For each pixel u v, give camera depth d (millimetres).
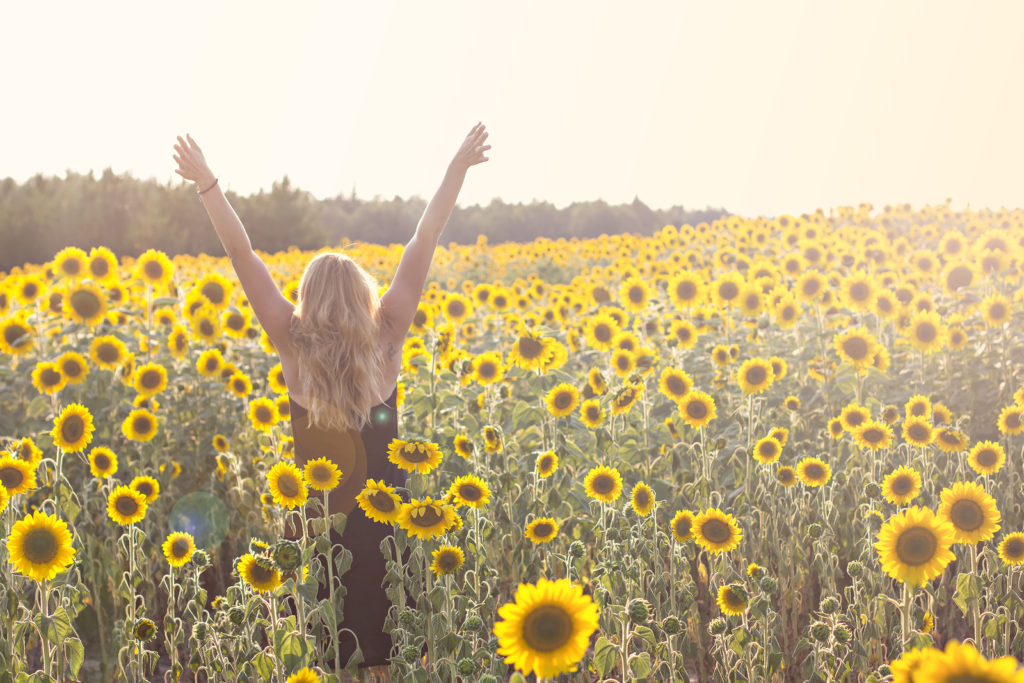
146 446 5062
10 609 3205
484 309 9406
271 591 2963
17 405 5785
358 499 3072
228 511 5625
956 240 9625
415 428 4723
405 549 3385
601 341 5961
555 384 4562
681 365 6246
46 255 49562
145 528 4605
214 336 6625
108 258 6312
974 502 3086
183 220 51156
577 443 4574
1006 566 3711
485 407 4773
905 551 2668
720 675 3557
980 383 5902
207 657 3303
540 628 1881
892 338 7254
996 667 1470
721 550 3473
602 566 3324
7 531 3363
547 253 20641
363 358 3246
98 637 4184
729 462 4695
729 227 15727
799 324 6961
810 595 4527
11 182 53375
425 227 3480
